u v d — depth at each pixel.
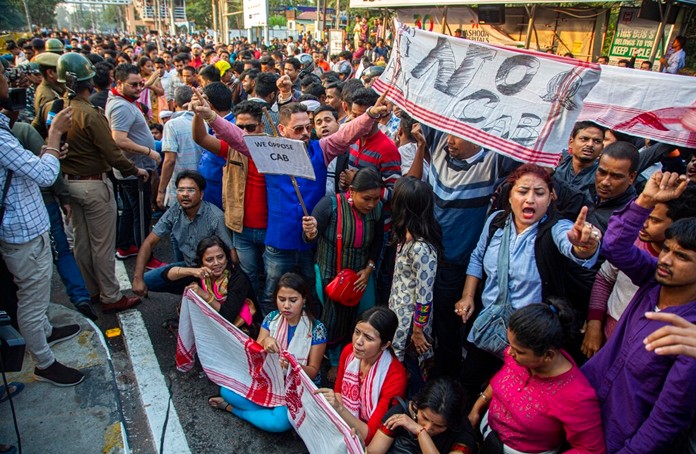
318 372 3.25
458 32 13.68
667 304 1.97
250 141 3.16
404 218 3.01
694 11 10.05
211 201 4.45
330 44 22.25
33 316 3.09
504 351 2.63
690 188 2.18
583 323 3.05
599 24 11.32
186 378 3.69
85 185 3.98
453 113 3.04
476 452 2.55
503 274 2.71
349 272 3.38
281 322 3.28
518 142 2.82
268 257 3.81
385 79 3.47
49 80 4.45
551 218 2.69
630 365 2.02
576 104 2.68
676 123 3.54
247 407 3.27
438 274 3.36
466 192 3.25
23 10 58.91
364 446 2.72
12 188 2.87
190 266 4.07
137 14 86.19
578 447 2.15
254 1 23.77
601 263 3.03
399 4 14.06
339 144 3.69
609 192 3.05
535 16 12.61
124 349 4.02
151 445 3.10
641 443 1.88
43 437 2.89
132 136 5.10
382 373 2.83
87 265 4.32
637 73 3.62
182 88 5.81
